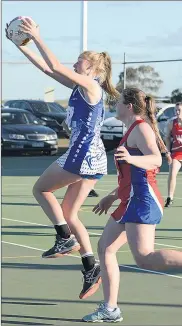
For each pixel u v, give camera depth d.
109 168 29.62
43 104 42.66
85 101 8.51
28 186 22.78
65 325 8.04
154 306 8.84
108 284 8.12
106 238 8.05
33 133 34.75
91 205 18.22
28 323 8.11
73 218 8.79
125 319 8.27
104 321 8.15
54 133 35.53
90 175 8.66
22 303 8.95
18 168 29.14
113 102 8.97
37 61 8.59
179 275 10.47
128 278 10.27
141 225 7.66
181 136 17.67
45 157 34.56
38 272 10.64
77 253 11.99
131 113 7.89
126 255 11.93
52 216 8.71
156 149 7.65
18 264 11.17
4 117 35.72
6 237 13.61
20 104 42.78
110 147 36.09
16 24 8.09
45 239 13.45
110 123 35.47
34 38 8.05
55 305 8.88
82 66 8.62
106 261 8.07
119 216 7.89
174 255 7.60
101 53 8.72
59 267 10.98
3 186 22.78
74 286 9.81
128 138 7.80
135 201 7.69
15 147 34.41
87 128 8.55
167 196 19.02
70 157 8.57
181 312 8.59
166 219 16.11
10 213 16.81
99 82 8.73
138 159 7.54
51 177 8.66
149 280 10.16
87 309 8.71
